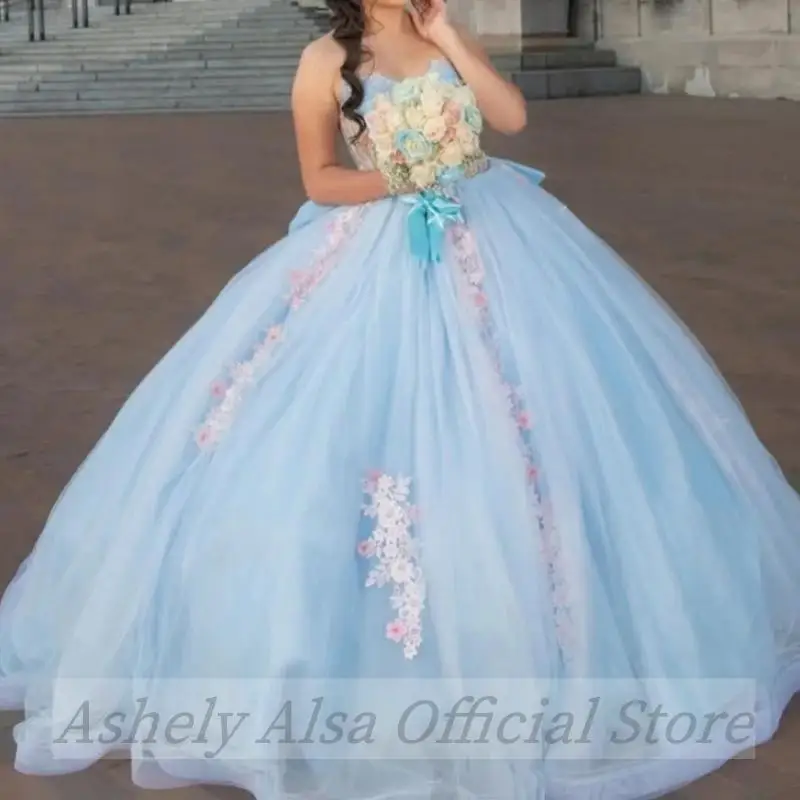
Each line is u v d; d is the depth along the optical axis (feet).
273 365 10.43
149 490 10.30
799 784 9.55
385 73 10.66
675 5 69.92
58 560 11.40
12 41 76.54
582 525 9.53
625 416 10.28
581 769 9.31
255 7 77.87
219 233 34.27
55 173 46.24
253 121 60.95
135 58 71.97
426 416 9.80
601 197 37.27
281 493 9.58
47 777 10.11
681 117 57.06
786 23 64.54
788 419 18.25
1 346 24.36
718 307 24.95
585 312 10.71
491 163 11.59
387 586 9.41
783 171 40.42
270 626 9.21
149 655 9.84
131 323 25.76
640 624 9.68
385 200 10.92
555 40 73.67
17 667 11.39
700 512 10.16
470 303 10.41
